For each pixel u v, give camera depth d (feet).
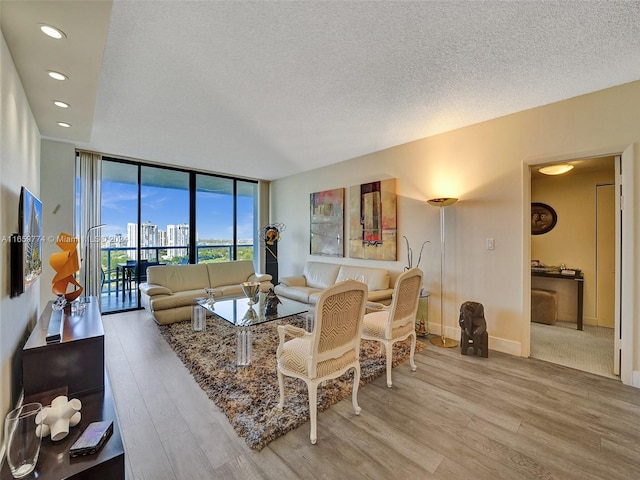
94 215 14.39
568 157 8.97
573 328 13.09
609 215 13.30
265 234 19.72
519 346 9.99
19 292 5.86
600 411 6.81
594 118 8.52
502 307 10.38
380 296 12.39
